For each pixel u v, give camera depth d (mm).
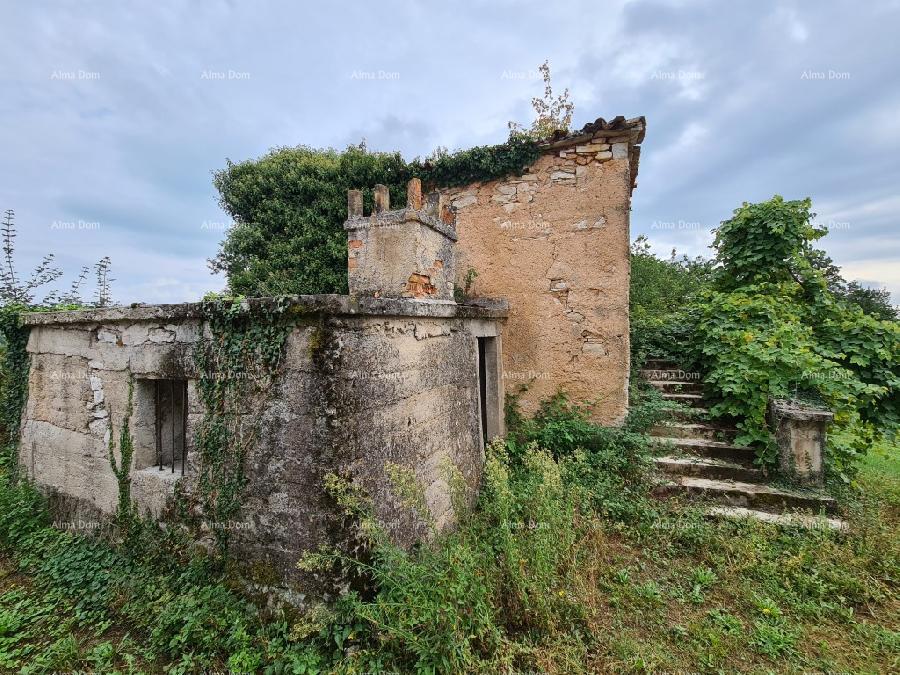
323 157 8297
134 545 3340
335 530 2477
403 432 3043
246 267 8180
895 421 5023
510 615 2570
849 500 4039
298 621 2477
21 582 3328
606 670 2361
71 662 2510
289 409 2631
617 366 5426
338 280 7367
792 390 4730
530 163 5770
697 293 7910
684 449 4906
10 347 4520
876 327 5258
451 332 3986
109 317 3459
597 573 3225
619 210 5422
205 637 2480
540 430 5309
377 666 2172
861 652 2527
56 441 4020
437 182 6410
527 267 5848
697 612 2904
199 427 3039
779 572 3238
